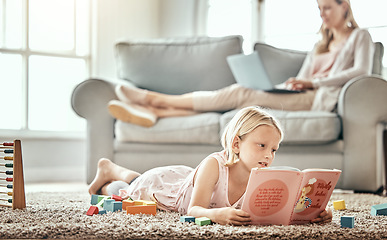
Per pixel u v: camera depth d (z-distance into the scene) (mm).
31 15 4066
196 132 2920
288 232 1261
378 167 2791
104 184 2168
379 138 2836
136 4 4453
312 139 2762
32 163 3838
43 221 1403
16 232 1228
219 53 3609
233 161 1489
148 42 3754
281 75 3645
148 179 1829
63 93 4184
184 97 3119
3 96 3945
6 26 3988
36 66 4074
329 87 3047
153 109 3107
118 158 3041
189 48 3686
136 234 1219
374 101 2754
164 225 1334
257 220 1372
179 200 1667
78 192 2631
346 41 3369
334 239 1253
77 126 4215
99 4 4277
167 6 4594
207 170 1492
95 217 1483
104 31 4289
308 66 3512
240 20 4559
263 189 1321
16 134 3826
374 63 3418
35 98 4059
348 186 2781
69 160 3982
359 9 4043
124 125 2988
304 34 4309
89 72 4281
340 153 2805
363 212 1809
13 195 1685
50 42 4152
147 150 3012
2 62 3949
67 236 1217
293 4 4355
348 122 2791
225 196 1514
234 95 3057
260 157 1431
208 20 4602
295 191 1344
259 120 1441
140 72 3648
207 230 1243
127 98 3053
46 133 4000
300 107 3014
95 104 3070
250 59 2904
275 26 4445
